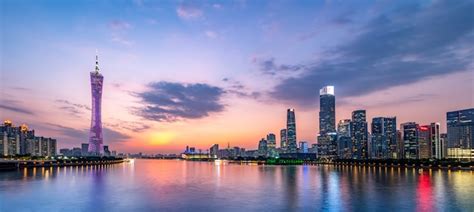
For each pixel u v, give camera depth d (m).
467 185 143.38
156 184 147.88
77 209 88.06
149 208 89.44
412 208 88.88
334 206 92.00
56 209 88.06
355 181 166.50
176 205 93.81
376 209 87.75
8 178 175.12
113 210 87.31
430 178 187.12
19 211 86.06
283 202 98.88
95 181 160.88
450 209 87.44
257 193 118.00
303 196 110.44
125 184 147.88
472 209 87.38
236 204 95.25
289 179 179.00
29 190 124.19
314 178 186.50
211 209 88.56
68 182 154.50
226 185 144.62
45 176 189.75
